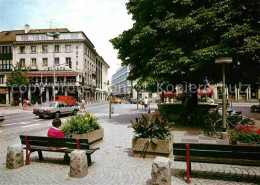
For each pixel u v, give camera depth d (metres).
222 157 3.82
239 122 9.59
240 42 9.35
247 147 3.67
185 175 4.35
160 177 3.71
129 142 7.64
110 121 14.15
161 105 15.62
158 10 11.06
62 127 6.97
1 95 46.19
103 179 4.19
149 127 5.73
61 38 47.38
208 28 9.91
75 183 3.99
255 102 40.00
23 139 5.26
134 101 48.97
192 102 12.96
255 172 4.48
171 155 5.74
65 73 43.41
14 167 4.85
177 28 9.77
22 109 29.06
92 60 59.59
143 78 12.30
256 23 9.68
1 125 13.23
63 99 34.50
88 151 4.79
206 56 9.15
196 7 11.00
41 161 5.41
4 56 47.91
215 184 3.88
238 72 11.15
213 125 9.48
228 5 9.37
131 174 4.46
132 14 13.72
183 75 11.43
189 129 10.45
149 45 11.70
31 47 47.41
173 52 9.95
